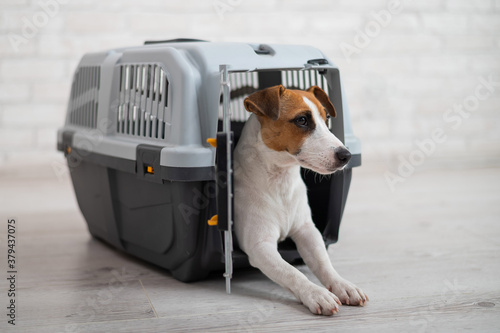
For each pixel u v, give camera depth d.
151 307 1.57
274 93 1.61
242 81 2.24
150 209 1.81
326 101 1.77
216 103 1.65
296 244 1.82
